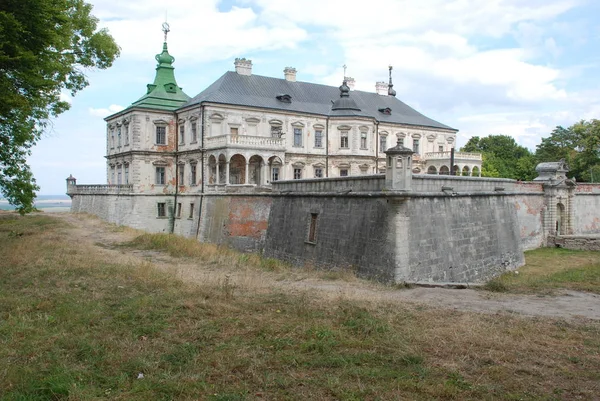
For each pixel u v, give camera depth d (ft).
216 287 50.65
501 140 290.35
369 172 173.47
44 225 136.67
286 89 172.35
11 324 34.65
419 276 64.85
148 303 41.86
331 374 27.12
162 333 33.99
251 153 139.13
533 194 121.90
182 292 47.06
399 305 44.11
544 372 27.71
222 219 128.77
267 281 58.85
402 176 63.62
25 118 73.46
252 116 153.48
